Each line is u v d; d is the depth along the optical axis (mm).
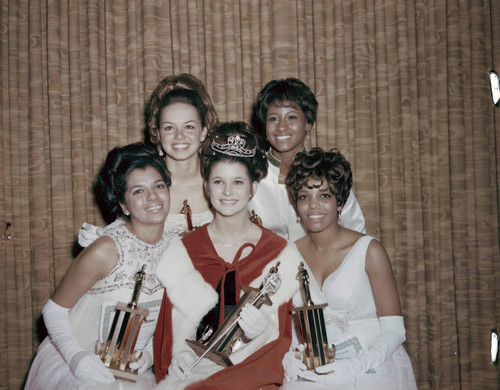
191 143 2631
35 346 3543
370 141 3609
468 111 3639
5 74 3516
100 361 2074
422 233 3623
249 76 3598
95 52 3545
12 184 3535
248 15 3586
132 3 3551
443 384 3609
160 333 2236
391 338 2242
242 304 2072
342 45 3596
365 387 2133
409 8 3633
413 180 3641
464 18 3633
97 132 3566
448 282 3629
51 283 3576
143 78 3562
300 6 3564
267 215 2857
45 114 3578
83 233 2359
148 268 2242
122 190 2229
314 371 2131
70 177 3570
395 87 3635
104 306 2203
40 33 3564
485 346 3596
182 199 2719
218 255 2252
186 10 3564
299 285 2256
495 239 3623
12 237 3523
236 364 2074
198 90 2768
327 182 2309
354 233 2418
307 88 2846
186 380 2059
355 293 2324
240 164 2209
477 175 3619
